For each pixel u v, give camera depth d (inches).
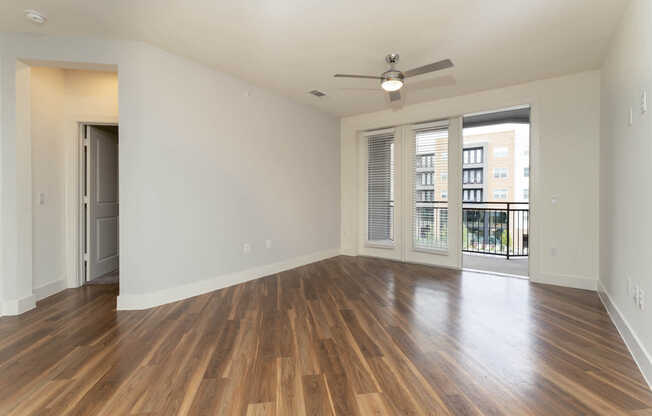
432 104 186.4
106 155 169.8
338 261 206.4
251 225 162.1
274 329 98.8
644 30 78.5
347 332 96.3
